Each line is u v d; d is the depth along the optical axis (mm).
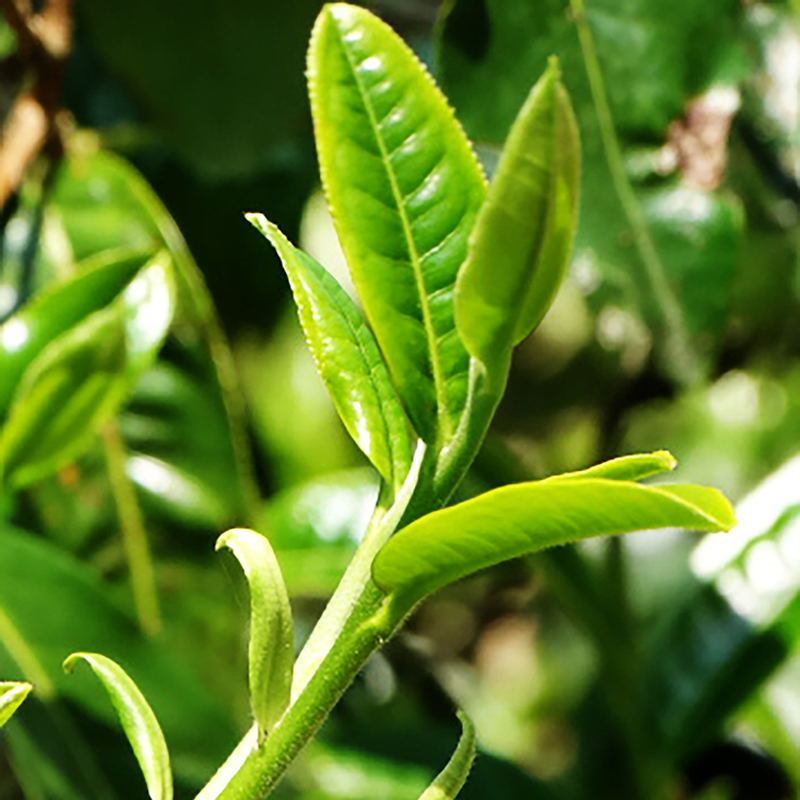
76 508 460
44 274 477
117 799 408
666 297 423
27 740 410
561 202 242
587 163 419
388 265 264
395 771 508
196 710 410
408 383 260
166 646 445
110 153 530
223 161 519
